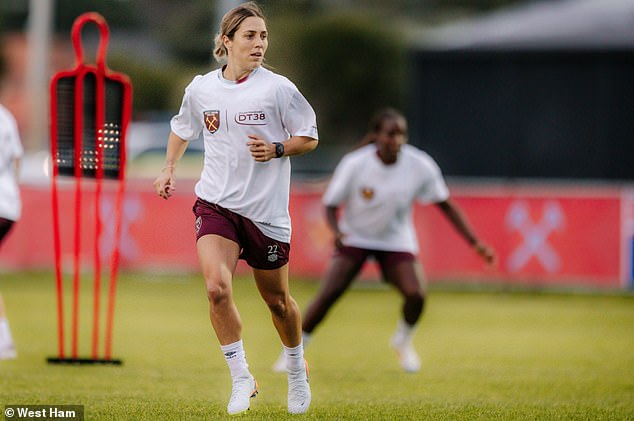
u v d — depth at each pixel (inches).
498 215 2257.6
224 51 868.0
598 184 2984.7
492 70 3014.3
